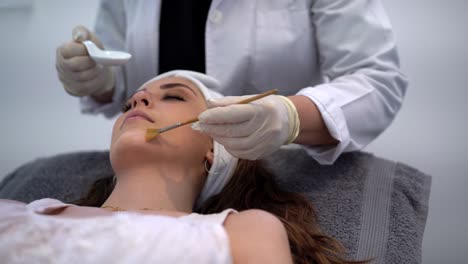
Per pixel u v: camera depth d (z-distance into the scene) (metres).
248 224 0.84
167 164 1.07
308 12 1.35
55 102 2.35
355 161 1.36
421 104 2.00
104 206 1.04
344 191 1.27
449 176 1.91
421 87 2.01
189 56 1.42
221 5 1.34
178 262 0.68
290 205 1.18
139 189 1.04
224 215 0.86
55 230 0.72
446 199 1.88
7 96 2.36
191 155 1.10
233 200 1.19
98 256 0.68
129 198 1.04
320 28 1.33
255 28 1.33
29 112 2.37
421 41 2.03
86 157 1.54
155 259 0.68
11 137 2.36
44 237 0.71
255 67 1.35
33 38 2.35
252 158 1.03
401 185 1.29
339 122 1.14
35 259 0.69
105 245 0.69
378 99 1.22
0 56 2.37
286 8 1.34
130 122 1.10
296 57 1.35
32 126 2.36
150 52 1.42
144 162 1.05
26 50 2.35
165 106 1.13
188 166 1.10
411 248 1.14
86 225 0.72
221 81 1.34
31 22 2.34
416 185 1.30
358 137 1.23
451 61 2.00
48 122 2.36
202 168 1.14
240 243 0.79
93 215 0.89
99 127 2.34
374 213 1.21
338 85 1.20
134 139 1.04
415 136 1.99
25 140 2.36
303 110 1.10
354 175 1.31
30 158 2.33
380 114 1.23
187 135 1.09
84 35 1.30
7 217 0.77
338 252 1.09
